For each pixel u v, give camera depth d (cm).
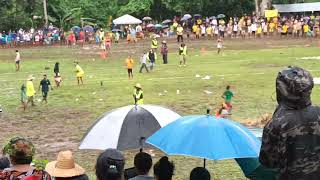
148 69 5125
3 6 8975
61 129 2708
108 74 4834
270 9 9681
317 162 631
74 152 2230
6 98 3722
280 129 636
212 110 3080
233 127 923
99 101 3497
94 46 7756
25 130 2709
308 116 637
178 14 10350
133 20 8681
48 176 817
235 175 1841
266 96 3466
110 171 787
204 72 4756
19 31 8238
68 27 9669
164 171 885
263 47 6925
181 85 4041
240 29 8700
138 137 1140
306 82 637
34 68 5459
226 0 10156
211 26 8762
